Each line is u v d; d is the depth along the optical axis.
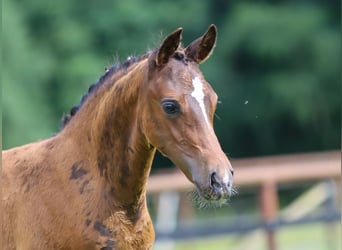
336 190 13.46
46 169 6.44
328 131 31.06
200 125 5.82
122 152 6.23
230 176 5.67
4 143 24.22
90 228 6.18
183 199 14.26
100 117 6.32
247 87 30.86
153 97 5.96
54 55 27.91
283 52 30.70
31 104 25.62
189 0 30.36
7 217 6.46
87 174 6.32
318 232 16.28
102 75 6.54
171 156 5.93
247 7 31.03
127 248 6.26
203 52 6.17
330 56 30.69
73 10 28.92
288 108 30.84
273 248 12.27
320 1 31.30
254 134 31.14
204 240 15.67
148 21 29.34
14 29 25.64
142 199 6.32
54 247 6.24
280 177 12.67
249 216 18.22
